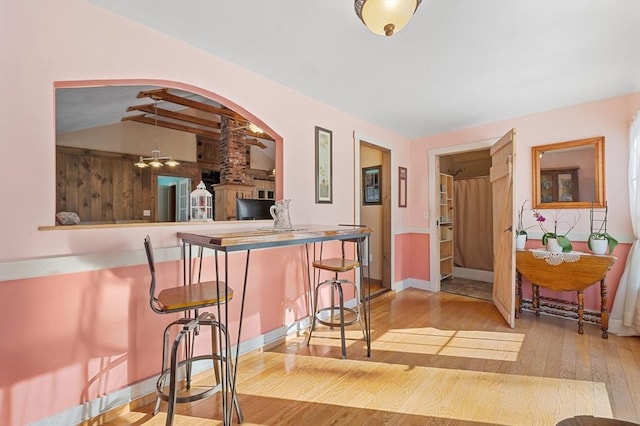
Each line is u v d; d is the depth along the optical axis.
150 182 6.16
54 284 1.49
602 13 1.68
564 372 2.10
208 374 2.10
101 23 1.66
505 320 3.16
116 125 5.77
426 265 4.47
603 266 2.71
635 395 1.83
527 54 2.15
